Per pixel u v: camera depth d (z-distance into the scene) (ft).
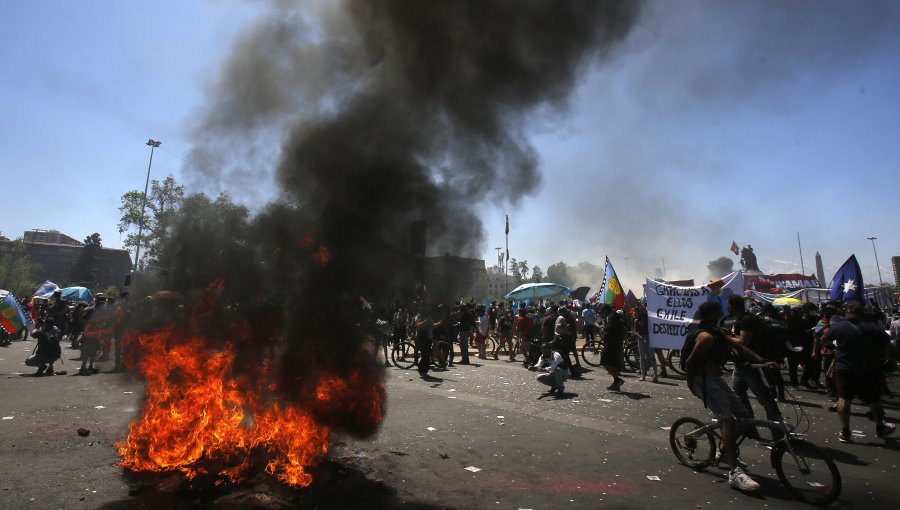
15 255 195.21
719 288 31.30
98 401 24.03
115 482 13.41
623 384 31.53
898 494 13.23
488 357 50.26
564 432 19.42
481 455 16.46
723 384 14.57
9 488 12.89
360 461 15.56
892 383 33.58
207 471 14.14
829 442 18.40
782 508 12.44
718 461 15.06
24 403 23.62
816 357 28.32
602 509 12.26
